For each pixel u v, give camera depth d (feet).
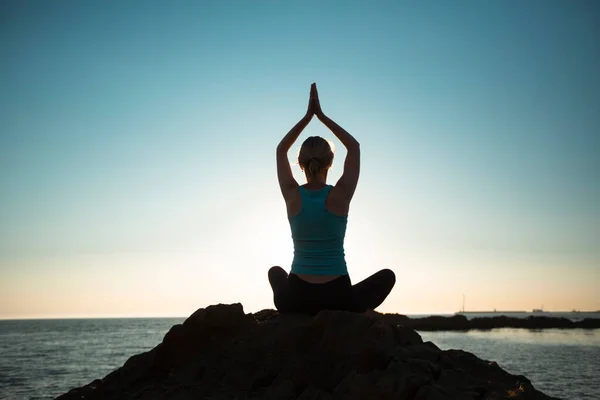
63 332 467.11
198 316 16.30
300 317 15.89
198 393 14.01
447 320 419.74
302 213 15.60
